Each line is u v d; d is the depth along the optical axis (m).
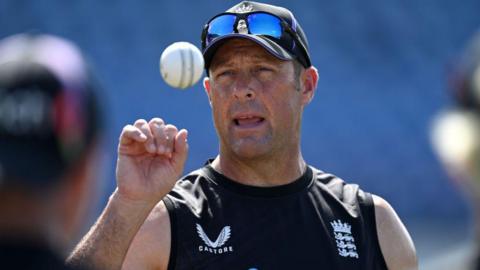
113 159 46.09
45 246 5.64
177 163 10.55
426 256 41.84
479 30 66.06
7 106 5.54
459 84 5.25
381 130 58.41
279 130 12.17
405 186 54.75
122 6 63.03
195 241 11.58
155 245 11.47
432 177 55.12
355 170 55.69
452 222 52.28
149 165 10.50
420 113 60.06
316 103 59.44
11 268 5.49
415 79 62.12
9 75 5.60
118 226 10.23
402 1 66.56
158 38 61.69
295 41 12.53
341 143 57.09
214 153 54.28
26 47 5.81
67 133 5.57
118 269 10.22
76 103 5.64
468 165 5.12
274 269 11.54
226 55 12.21
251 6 12.48
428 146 57.50
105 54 60.16
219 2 64.06
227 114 12.21
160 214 11.66
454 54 64.38
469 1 67.44
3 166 5.45
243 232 11.75
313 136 57.44
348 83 61.22
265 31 12.23
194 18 63.31
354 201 12.55
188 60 11.44
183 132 10.55
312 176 12.73
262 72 12.13
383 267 12.31
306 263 11.68
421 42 64.88
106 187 45.38
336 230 12.11
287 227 11.90
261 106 12.06
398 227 12.66
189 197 12.07
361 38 64.50
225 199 12.05
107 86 57.84
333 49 63.44
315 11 65.19
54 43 6.06
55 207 5.64
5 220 5.54
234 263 11.52
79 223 6.00
